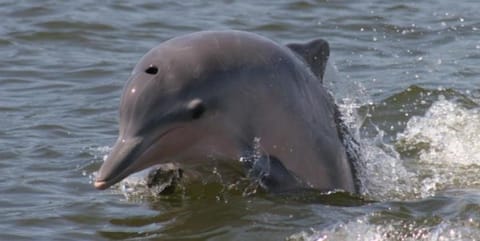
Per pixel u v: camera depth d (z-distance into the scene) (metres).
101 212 31.14
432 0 60.88
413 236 29.05
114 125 39.75
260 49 31.48
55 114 40.94
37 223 30.28
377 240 28.92
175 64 30.53
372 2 60.06
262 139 30.92
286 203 31.05
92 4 58.69
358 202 31.73
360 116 39.28
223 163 31.05
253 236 29.30
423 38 53.41
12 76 46.41
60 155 36.16
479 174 35.66
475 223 29.77
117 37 53.38
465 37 53.47
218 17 57.41
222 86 30.50
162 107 30.03
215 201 31.55
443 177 35.22
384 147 37.78
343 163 33.00
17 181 33.69
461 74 46.81
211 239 29.20
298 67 32.19
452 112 41.16
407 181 34.59
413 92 42.94
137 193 32.59
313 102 32.31
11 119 40.25
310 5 59.38
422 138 38.97
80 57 49.75
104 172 29.42
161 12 57.97
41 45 51.75
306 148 31.59
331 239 28.98
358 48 51.66
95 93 44.09
